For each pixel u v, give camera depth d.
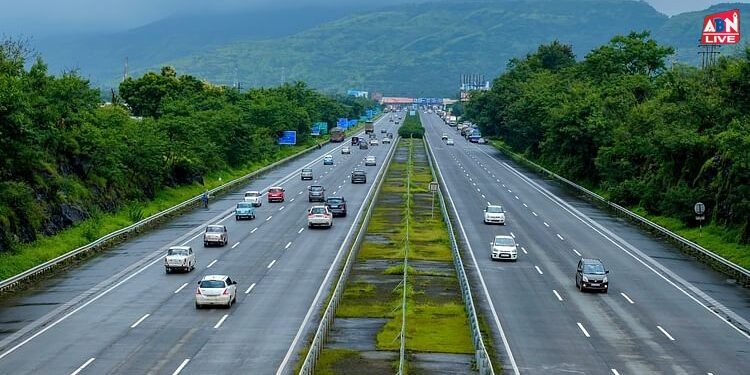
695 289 55.97
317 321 44.66
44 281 55.59
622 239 76.88
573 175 121.19
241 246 70.06
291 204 99.25
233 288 48.69
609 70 143.62
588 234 79.38
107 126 90.88
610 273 60.88
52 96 80.56
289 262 62.75
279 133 181.75
